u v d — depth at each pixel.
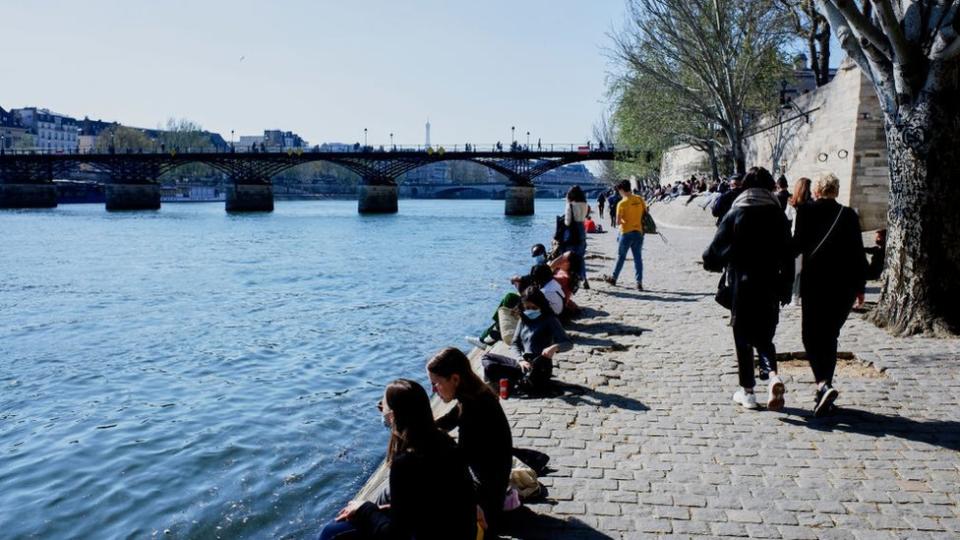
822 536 4.57
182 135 171.12
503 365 7.77
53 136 189.88
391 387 3.78
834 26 10.40
